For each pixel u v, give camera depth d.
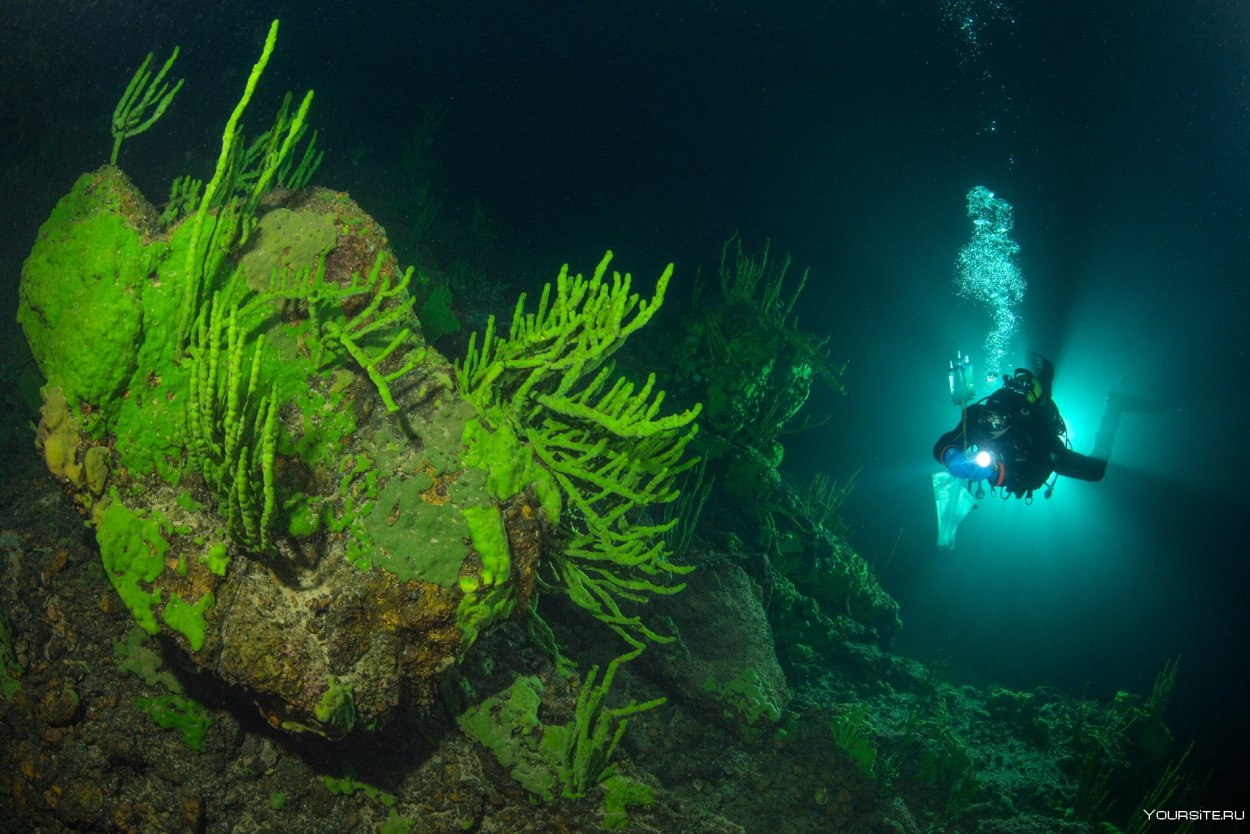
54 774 3.55
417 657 3.05
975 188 18.75
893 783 5.61
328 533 2.98
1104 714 6.99
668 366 7.57
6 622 3.69
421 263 7.37
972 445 6.64
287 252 3.04
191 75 7.72
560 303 3.12
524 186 11.45
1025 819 5.46
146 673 3.54
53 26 5.99
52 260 2.83
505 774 3.81
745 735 5.28
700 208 13.96
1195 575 12.49
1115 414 6.91
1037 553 11.95
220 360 2.79
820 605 7.46
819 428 12.64
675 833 4.01
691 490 7.18
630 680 5.30
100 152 6.46
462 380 3.32
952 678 8.88
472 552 2.94
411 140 10.01
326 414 3.04
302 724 2.96
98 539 2.88
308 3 10.53
